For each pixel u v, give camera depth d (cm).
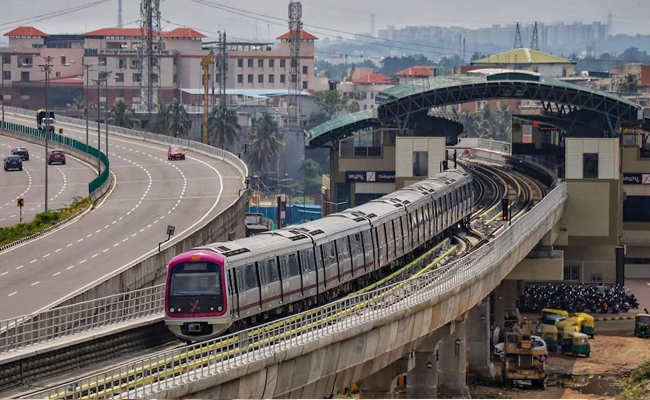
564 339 17388
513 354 15312
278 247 10381
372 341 10569
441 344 14925
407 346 11856
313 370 9581
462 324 14838
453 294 12512
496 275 14650
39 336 9012
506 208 16488
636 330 18500
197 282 9481
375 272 13050
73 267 14175
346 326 10000
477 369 16188
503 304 18562
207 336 9488
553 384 15625
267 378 8825
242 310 9694
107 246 15788
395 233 13350
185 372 8100
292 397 9431
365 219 12469
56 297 12219
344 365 10156
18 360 8312
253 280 9900
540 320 18800
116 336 9525
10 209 19950
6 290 12694
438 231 15612
